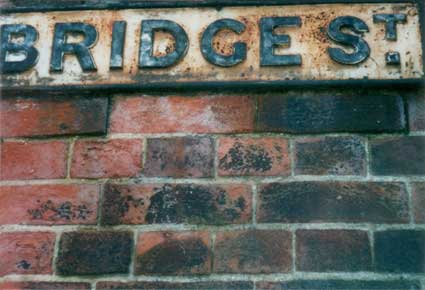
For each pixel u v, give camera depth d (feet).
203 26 4.50
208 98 4.35
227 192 4.10
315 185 4.08
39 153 4.30
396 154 4.15
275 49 4.41
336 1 4.49
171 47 4.49
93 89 4.40
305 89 4.33
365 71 4.31
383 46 4.36
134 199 4.13
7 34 4.57
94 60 4.47
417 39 4.37
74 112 4.39
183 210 4.08
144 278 3.95
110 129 4.33
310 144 4.19
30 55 4.50
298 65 4.34
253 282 3.89
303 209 4.03
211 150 4.21
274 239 3.97
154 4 4.58
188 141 4.25
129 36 4.52
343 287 3.85
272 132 4.23
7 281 3.99
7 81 4.45
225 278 3.91
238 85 4.33
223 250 3.97
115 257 4.01
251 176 4.13
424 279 3.86
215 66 4.38
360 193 4.05
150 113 4.35
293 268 3.90
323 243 3.95
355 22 4.43
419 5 4.45
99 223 4.09
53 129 4.35
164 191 4.14
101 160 4.25
